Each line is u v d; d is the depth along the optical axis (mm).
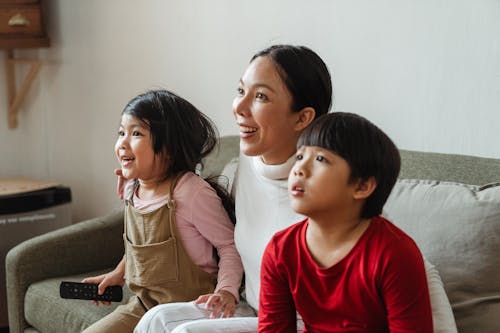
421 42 1826
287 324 1194
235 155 2061
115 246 2119
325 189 1075
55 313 1828
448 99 1784
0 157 3221
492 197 1354
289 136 1373
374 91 1958
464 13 1725
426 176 1570
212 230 1589
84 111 3023
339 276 1095
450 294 1339
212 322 1314
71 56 3029
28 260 1957
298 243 1145
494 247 1316
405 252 1058
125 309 1614
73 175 3129
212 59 2469
